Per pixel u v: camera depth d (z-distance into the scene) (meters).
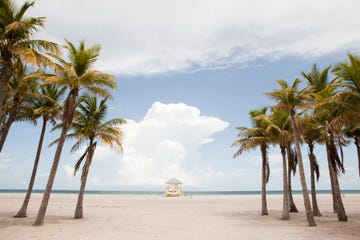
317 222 16.94
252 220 18.41
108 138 19.09
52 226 14.31
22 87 16.30
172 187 72.75
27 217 18.16
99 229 13.70
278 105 17.03
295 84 16.83
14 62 12.84
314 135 21.53
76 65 15.39
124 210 26.14
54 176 14.94
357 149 21.11
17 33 12.20
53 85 19.28
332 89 16.81
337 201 17.72
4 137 15.80
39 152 19.08
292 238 11.68
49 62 12.95
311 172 21.91
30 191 18.58
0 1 12.06
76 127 18.77
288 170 24.98
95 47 16.12
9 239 10.81
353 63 12.81
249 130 21.50
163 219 18.88
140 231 13.32
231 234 12.69
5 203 32.94
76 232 12.62
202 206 33.06
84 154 18.86
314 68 20.39
